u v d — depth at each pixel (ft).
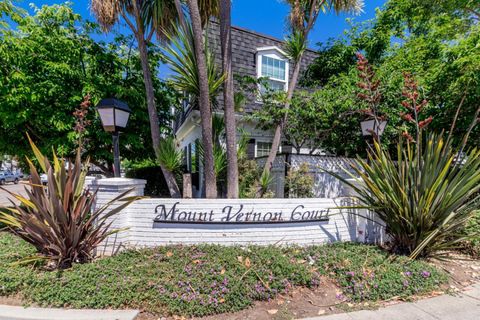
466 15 24.82
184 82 15.33
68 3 20.18
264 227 13.10
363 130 17.39
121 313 8.18
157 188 29.55
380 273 10.28
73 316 8.00
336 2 20.54
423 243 11.29
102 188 12.75
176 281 9.29
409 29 30.14
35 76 18.67
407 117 12.75
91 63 20.67
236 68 26.27
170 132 24.25
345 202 14.42
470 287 10.39
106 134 20.22
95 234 11.34
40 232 10.34
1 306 8.49
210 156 14.87
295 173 18.84
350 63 27.48
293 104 21.63
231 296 8.69
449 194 11.05
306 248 12.65
